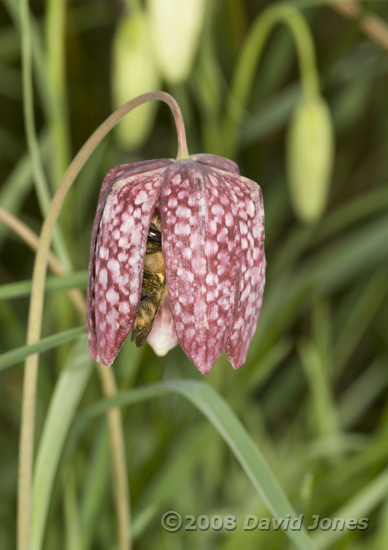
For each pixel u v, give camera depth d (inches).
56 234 14.2
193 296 11.9
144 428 19.7
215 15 21.1
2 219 13.4
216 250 11.9
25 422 13.0
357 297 21.7
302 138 16.8
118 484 14.0
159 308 12.7
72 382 13.9
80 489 17.3
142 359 18.2
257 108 21.9
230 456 19.6
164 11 15.9
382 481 15.4
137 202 12.0
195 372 18.7
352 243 18.6
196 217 11.9
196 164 12.1
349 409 22.0
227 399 17.6
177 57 16.1
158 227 12.5
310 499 16.2
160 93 12.3
